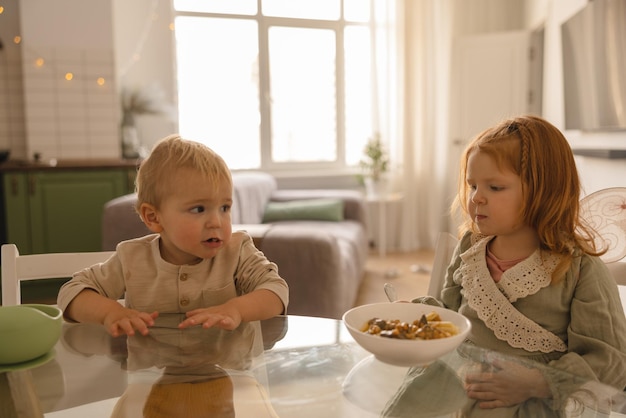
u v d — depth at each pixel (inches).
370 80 208.1
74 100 177.2
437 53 209.5
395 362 29.0
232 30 201.6
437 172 212.1
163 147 43.3
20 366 35.3
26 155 181.5
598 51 129.2
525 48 194.9
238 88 204.5
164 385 33.1
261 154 208.8
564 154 41.5
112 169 157.2
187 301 44.9
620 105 118.4
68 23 174.6
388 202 211.3
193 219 41.4
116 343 39.0
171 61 193.3
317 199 182.7
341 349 38.5
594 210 53.4
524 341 41.2
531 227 42.6
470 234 48.8
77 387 32.7
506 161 40.2
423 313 33.3
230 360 36.5
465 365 35.9
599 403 31.8
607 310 39.7
